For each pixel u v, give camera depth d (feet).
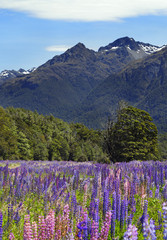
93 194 37.22
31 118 495.82
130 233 18.17
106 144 195.52
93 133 579.48
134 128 197.77
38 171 69.62
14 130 354.74
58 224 24.75
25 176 52.95
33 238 23.03
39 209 34.71
